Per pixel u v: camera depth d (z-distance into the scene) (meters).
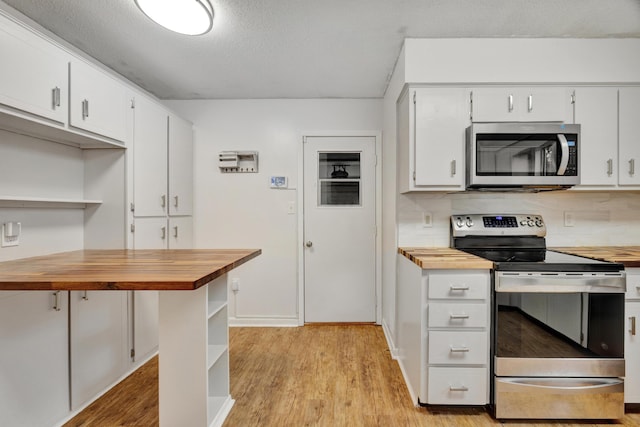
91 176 2.20
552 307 1.70
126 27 1.93
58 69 1.67
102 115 1.96
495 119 2.10
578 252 2.11
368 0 1.70
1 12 1.39
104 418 1.78
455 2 1.72
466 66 2.08
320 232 3.18
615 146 2.11
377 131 3.14
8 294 1.50
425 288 1.77
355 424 1.71
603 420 1.71
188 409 1.49
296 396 1.97
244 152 3.11
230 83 2.79
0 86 1.39
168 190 2.69
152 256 1.82
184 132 2.96
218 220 3.17
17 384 1.54
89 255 1.87
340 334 2.96
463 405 1.78
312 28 1.95
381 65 2.45
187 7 1.66
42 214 1.89
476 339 1.74
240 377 2.20
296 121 3.16
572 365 1.69
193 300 1.50
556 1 1.72
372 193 3.16
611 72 2.08
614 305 1.69
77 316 1.85
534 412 1.69
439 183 2.10
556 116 2.10
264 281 3.19
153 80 2.72
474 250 2.23
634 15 1.84
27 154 1.79
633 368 1.75
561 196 2.43
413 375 1.94
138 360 2.34
